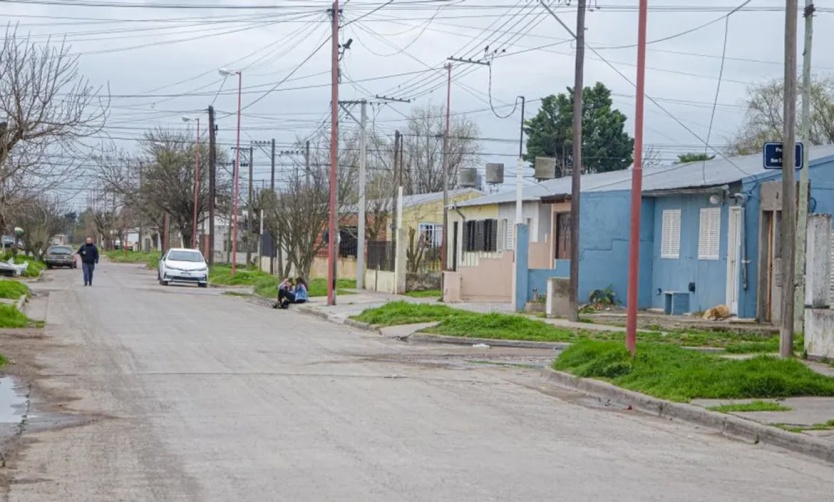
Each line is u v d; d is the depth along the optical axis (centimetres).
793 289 1708
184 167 8175
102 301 3612
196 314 3144
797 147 2050
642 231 3191
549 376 1761
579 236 2998
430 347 2306
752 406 1334
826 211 2614
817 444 1107
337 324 2991
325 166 5650
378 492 862
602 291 3173
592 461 1034
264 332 2572
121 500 827
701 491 909
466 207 4631
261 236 7000
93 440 1091
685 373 1497
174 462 980
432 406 1394
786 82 1697
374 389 1553
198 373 1684
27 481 892
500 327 2459
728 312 2733
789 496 906
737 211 2747
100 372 1670
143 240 13338
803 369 1527
